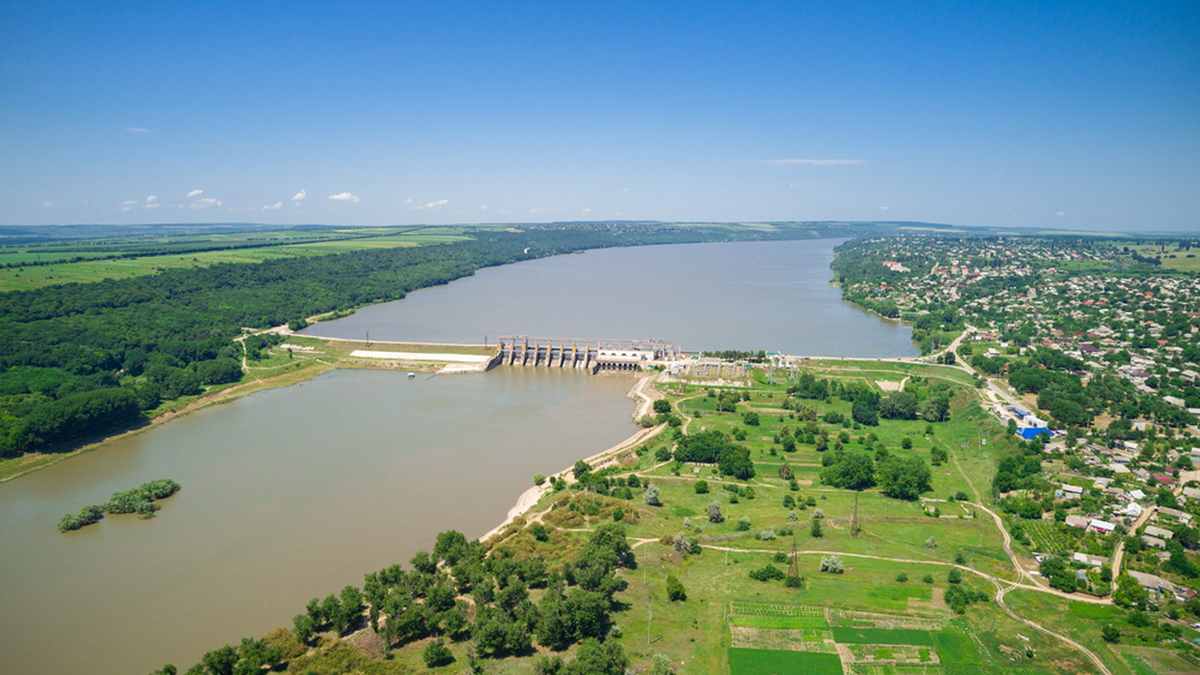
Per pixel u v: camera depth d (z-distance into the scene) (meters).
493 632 152.50
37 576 193.75
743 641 153.75
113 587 187.88
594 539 193.62
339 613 162.38
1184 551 187.62
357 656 151.50
